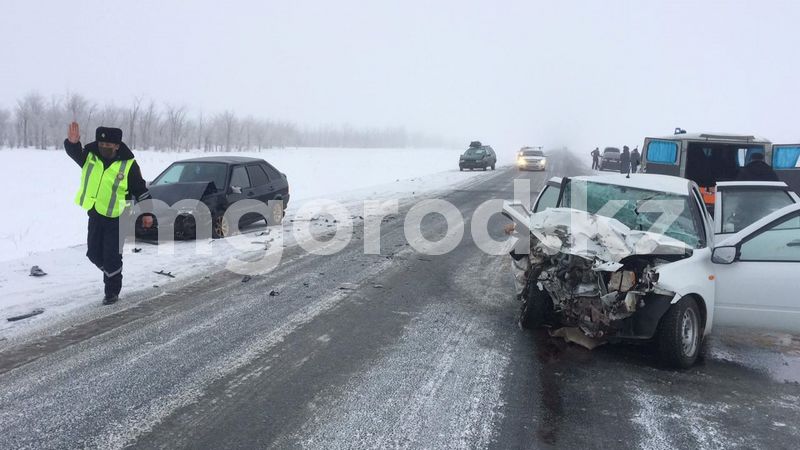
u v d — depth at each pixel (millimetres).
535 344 5406
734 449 3584
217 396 4059
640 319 4945
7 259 8461
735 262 5277
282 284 7277
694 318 5031
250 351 4945
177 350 4914
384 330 5641
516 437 3639
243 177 11273
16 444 3342
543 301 5629
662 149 13508
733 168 12938
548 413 3998
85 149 6219
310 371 4562
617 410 4090
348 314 6117
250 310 6133
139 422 3652
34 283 6922
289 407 3930
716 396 4398
